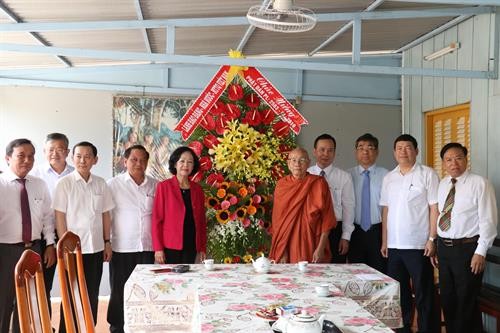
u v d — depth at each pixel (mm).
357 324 1684
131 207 3512
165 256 3307
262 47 5156
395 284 2463
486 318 3953
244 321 1729
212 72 5746
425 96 4938
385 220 3584
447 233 3256
